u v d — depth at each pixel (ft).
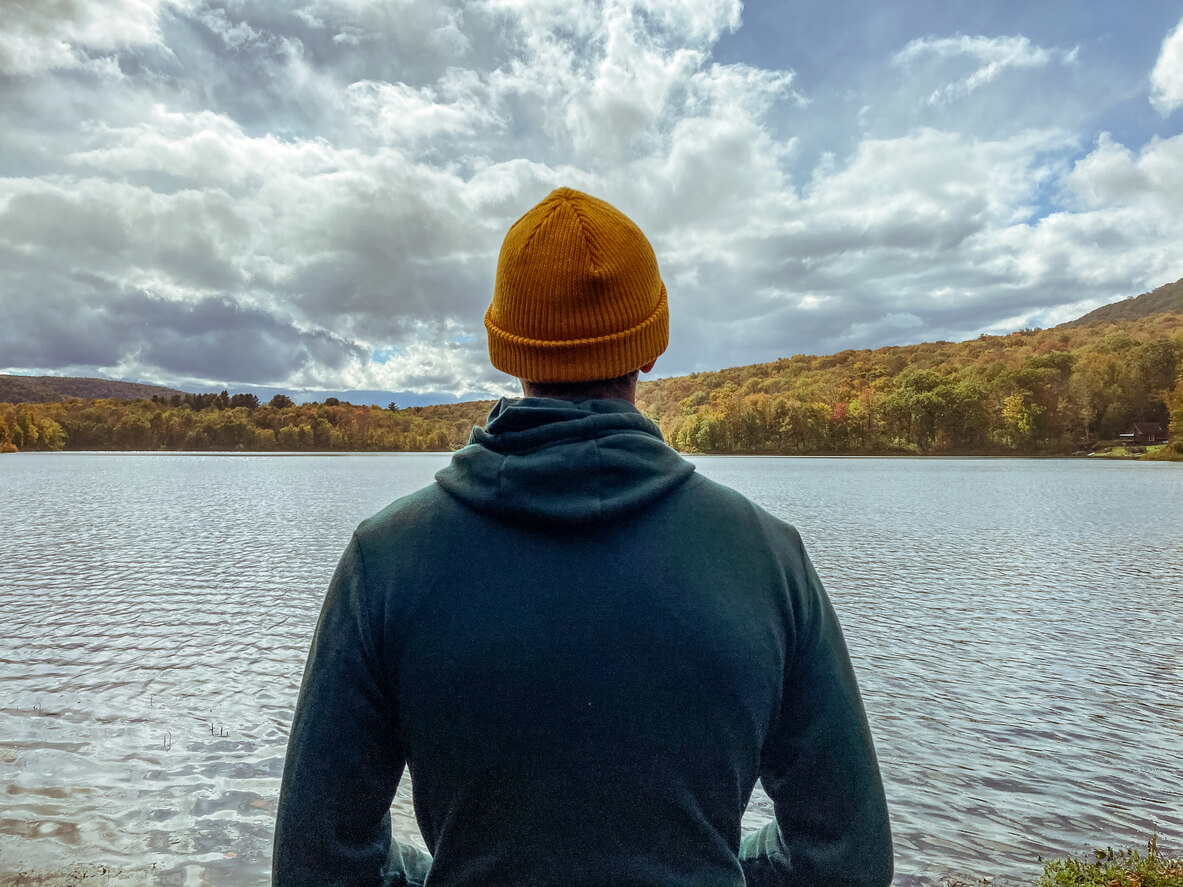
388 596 3.51
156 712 32.81
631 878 3.24
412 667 3.39
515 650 3.28
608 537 3.43
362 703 3.54
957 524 117.60
